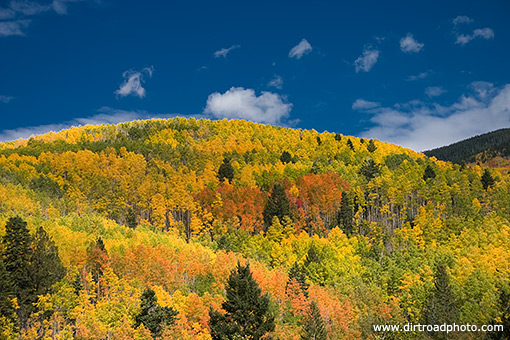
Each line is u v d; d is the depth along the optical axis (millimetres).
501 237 115750
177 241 112375
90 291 76875
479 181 177750
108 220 126625
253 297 49719
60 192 147625
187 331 62250
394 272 91062
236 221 139375
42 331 68000
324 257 110188
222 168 187750
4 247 72875
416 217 143000
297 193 164750
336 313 73062
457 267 95000
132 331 58750
